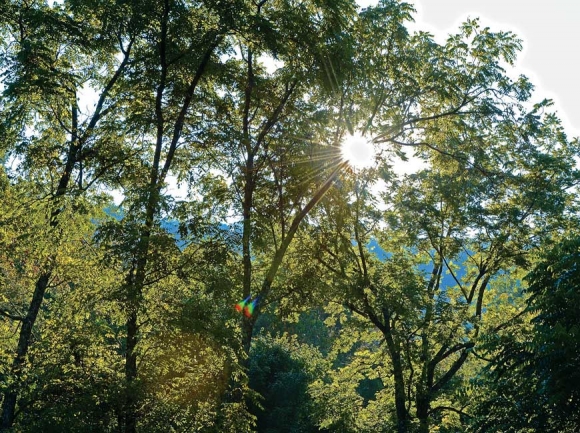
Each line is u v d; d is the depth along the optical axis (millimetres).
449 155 22312
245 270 18672
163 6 16297
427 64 20844
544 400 12430
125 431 13234
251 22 16672
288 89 19875
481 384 14727
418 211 23906
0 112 16141
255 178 19797
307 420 33562
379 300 23297
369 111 21250
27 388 13914
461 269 27438
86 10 16422
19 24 16984
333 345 27672
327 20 18109
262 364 36312
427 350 24109
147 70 17531
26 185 16594
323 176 20594
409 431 22547
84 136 16766
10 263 17094
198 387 14180
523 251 23062
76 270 15906
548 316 12586
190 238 15562
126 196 16203
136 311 14242
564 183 23234
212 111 18828
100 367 13938
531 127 21328
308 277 20891
